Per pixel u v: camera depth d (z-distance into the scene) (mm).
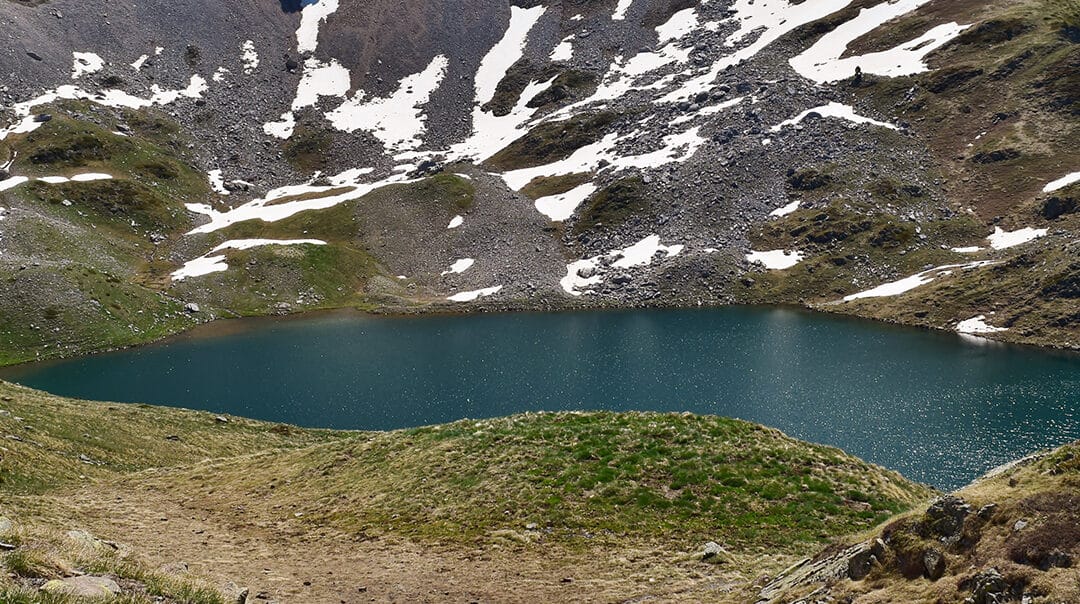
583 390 93062
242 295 156125
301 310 155625
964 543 15172
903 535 16547
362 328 141250
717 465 35938
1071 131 162625
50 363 115312
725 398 86562
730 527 30734
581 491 34375
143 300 141000
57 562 15672
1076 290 117500
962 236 151250
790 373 97250
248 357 118562
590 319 143375
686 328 131125
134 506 37562
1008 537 14422
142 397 95500
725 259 160750
